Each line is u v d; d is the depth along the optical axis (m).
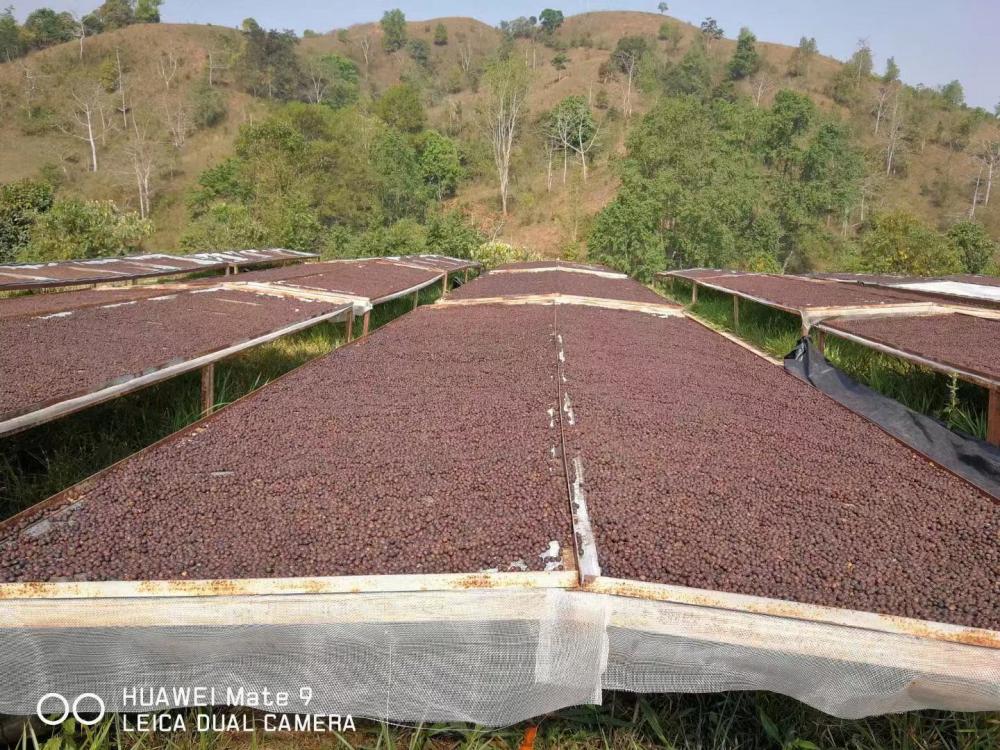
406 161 35.22
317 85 53.69
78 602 1.84
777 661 1.83
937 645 1.77
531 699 1.93
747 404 4.00
